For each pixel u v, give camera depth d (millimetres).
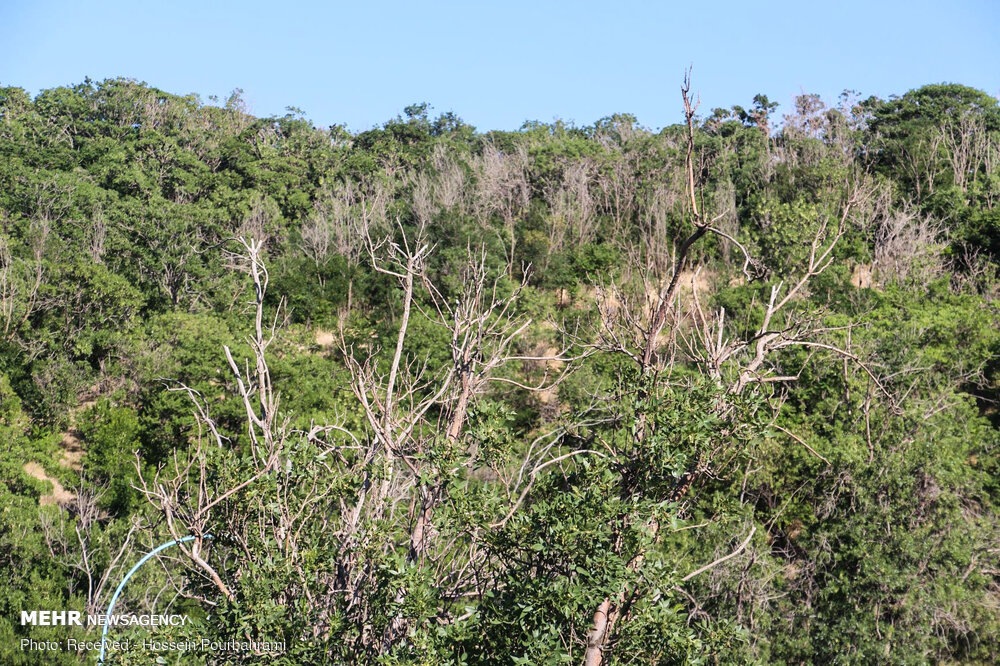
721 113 85250
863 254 45125
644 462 11836
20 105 87000
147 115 86938
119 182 66625
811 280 40875
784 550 24422
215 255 54781
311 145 85938
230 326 46188
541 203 62500
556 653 10492
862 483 24062
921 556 22750
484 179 63594
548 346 40219
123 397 41781
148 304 51625
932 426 25391
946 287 44062
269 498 12133
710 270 45750
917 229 49250
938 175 58656
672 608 11336
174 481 12367
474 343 13438
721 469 12383
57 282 47719
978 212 52594
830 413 27594
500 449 12500
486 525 11719
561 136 88375
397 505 14031
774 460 24969
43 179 60406
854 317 34500
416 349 40156
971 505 26625
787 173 57188
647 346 12469
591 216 57000
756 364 12281
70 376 43281
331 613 11734
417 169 76188
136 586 23172
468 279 14734
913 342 31578
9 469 33594
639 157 68250
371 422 12469
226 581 12273
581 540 11039
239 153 79125
